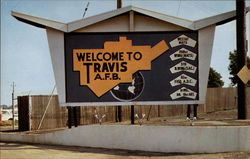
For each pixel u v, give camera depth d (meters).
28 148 11.05
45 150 10.54
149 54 11.13
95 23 11.22
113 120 17.72
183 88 11.04
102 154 9.71
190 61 11.06
